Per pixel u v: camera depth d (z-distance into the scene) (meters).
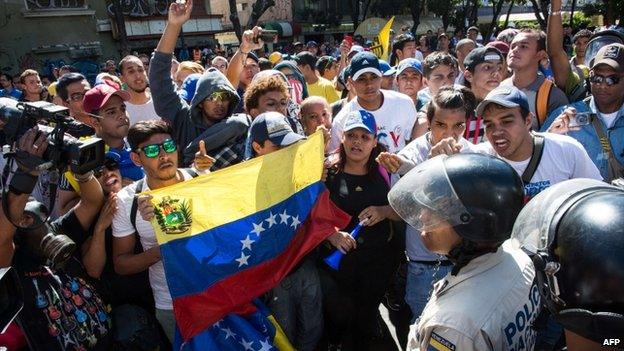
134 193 2.49
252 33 4.55
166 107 3.62
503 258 1.44
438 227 1.41
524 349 1.39
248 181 2.52
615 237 0.96
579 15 31.14
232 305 2.38
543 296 1.12
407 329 3.36
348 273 2.92
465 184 1.34
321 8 36.50
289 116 3.81
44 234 2.02
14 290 1.50
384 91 3.98
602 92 2.87
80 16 19.77
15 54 18.08
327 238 2.77
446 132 2.74
